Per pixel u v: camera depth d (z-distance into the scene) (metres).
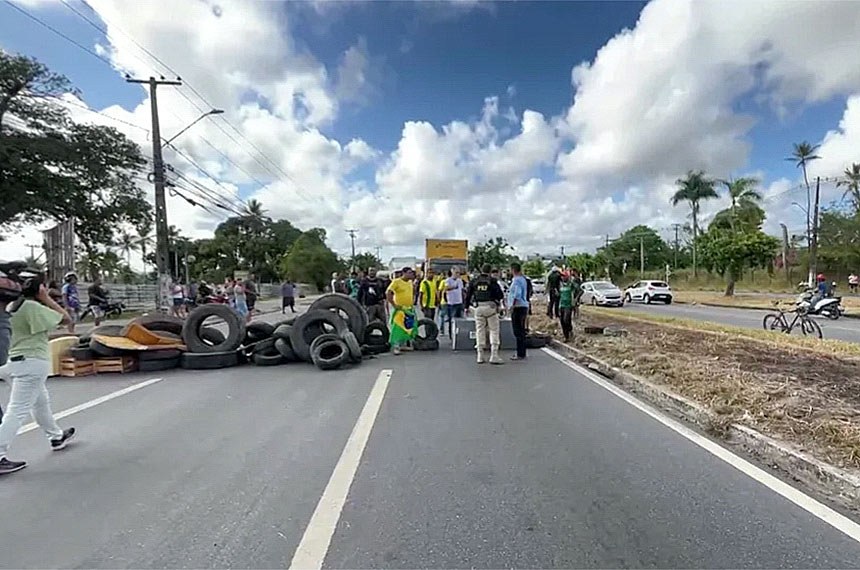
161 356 10.70
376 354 12.57
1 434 5.04
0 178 30.48
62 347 10.35
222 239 87.62
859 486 4.19
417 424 6.45
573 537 3.66
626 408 7.20
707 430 6.13
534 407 7.27
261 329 12.13
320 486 4.58
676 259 76.00
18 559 3.46
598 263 74.00
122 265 58.34
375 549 3.54
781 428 5.63
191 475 4.88
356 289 18.34
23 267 5.36
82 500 4.36
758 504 4.14
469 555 3.45
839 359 10.06
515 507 4.12
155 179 22.59
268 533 3.77
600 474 4.78
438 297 16.61
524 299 11.74
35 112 32.06
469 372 10.05
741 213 50.03
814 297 16.23
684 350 11.52
